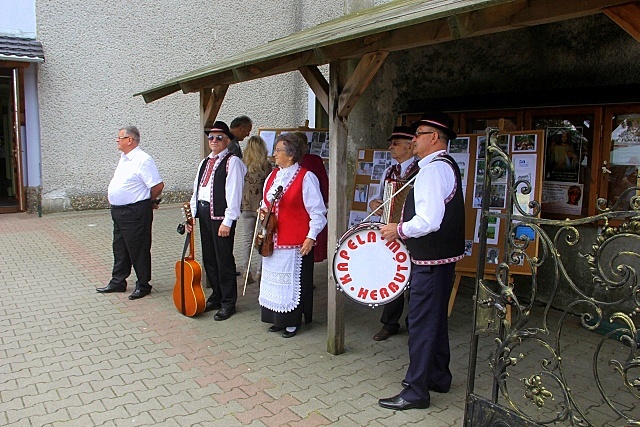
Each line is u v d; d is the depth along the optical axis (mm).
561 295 4984
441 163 3104
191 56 11617
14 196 10578
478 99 5332
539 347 4293
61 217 10047
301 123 13273
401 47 3207
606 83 4535
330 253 3961
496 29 2740
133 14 10797
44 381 3611
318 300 5473
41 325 4656
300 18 13039
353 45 3316
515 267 4441
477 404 2885
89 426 3061
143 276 5418
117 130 10906
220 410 3246
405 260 3293
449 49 5660
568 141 4766
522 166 4430
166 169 11625
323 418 3158
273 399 3385
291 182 4285
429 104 5770
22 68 9781
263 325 4691
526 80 5090
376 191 5477
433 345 3205
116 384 3576
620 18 2266
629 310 4410
